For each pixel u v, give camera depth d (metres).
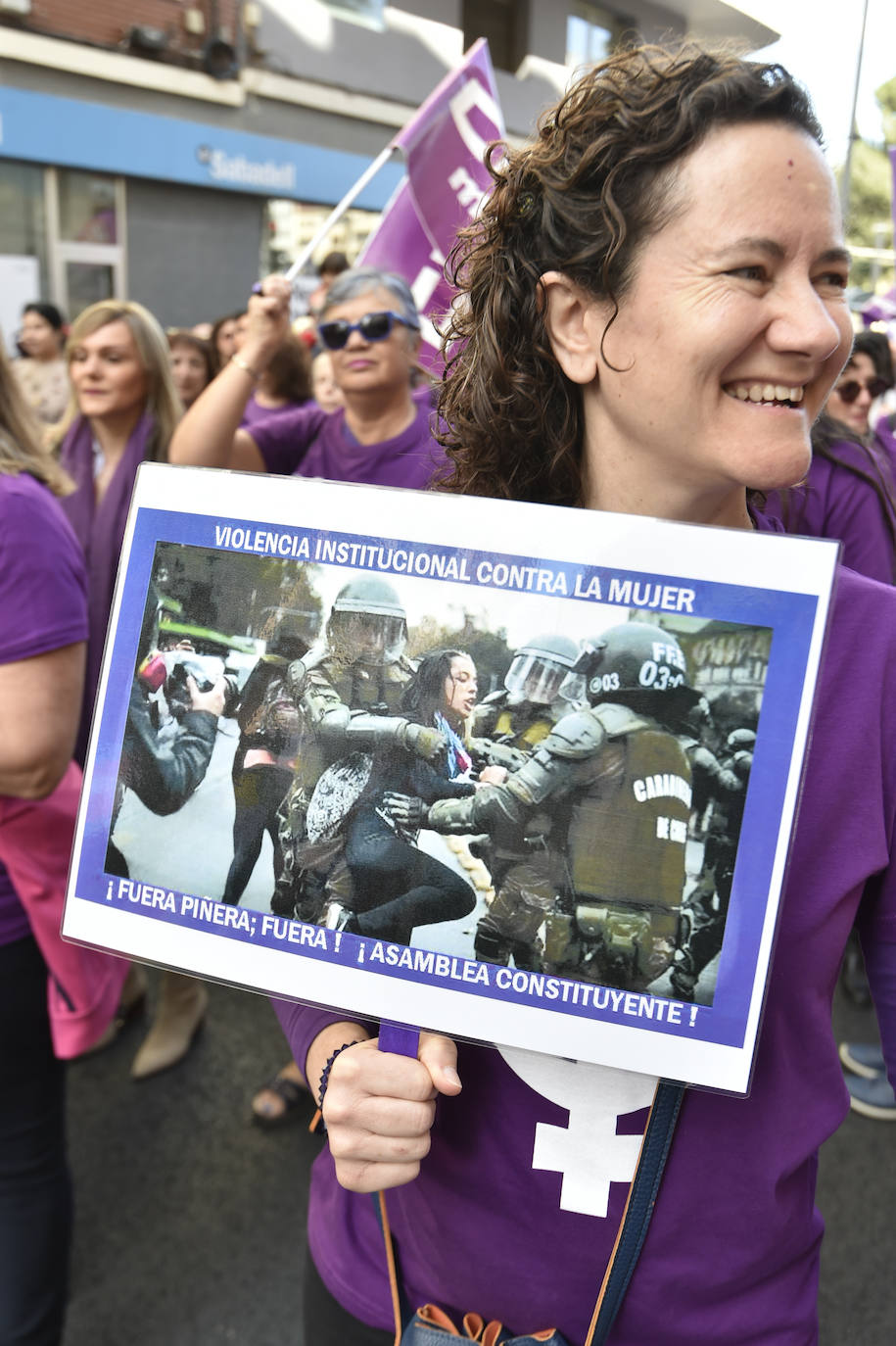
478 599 0.74
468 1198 0.86
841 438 1.81
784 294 0.70
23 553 1.39
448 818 0.75
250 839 0.79
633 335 0.74
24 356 5.98
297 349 4.11
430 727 0.75
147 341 2.76
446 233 3.32
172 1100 2.62
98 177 9.30
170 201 9.89
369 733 0.77
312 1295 1.04
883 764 0.78
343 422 2.74
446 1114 0.86
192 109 9.71
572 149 0.77
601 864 0.72
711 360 0.71
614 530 0.71
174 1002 2.73
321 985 0.77
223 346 4.78
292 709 0.78
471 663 0.74
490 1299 0.87
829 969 0.79
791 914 0.78
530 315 0.85
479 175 3.29
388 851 0.76
